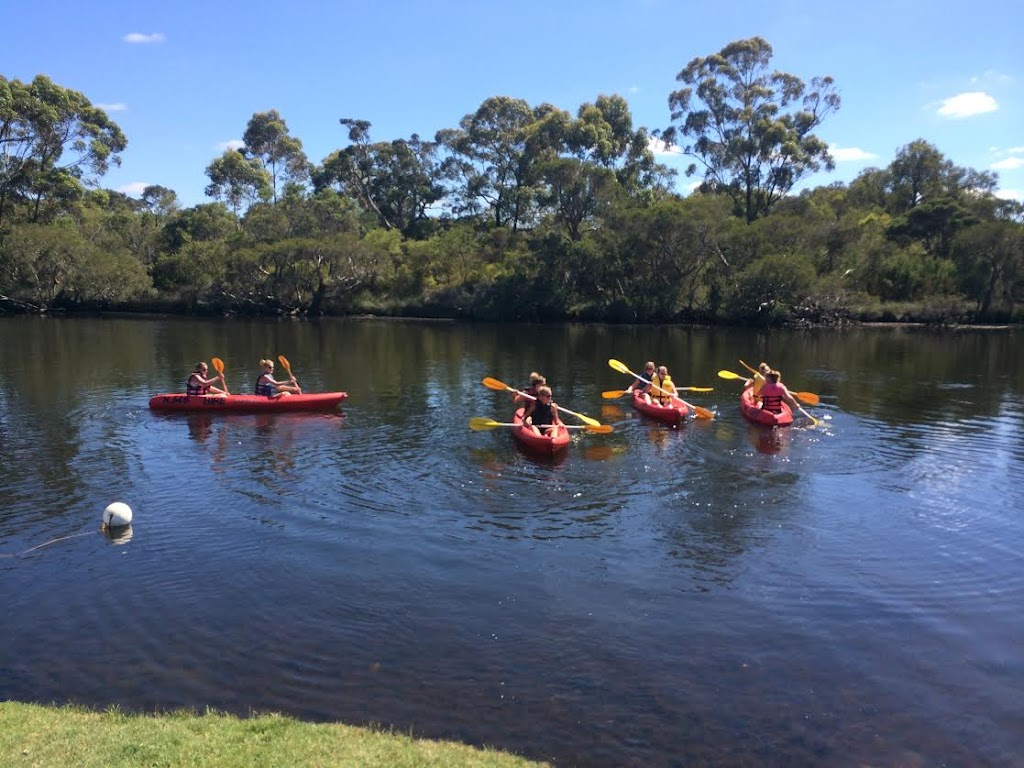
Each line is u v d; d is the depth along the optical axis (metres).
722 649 6.27
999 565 7.99
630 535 8.81
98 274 52.03
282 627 6.59
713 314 48.16
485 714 5.33
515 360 26.81
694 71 55.56
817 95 55.47
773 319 45.69
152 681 5.74
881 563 8.03
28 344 31.02
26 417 15.26
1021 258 45.56
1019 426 14.68
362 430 14.15
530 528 9.02
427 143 74.06
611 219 51.28
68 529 8.95
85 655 6.12
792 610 6.97
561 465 11.66
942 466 11.68
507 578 7.63
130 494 10.25
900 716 5.38
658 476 11.10
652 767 4.79
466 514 9.49
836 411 16.23
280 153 82.31
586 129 54.91
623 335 39.91
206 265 57.06
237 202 77.69
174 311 56.25
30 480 10.88
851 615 6.88
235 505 9.80
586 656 6.14
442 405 16.92
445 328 44.91
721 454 12.33
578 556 8.20
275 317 54.22
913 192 65.94
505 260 56.81
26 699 5.47
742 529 9.01
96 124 57.12
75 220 58.62
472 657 6.11
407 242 63.56
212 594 7.23
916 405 17.02
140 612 6.87
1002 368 24.39
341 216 62.84
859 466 11.66
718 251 48.81
